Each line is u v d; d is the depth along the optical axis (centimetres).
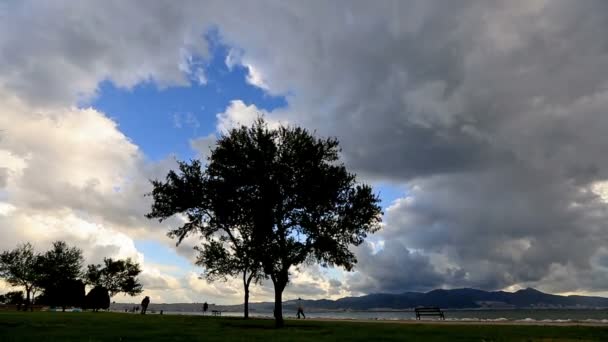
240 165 3450
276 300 3247
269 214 3400
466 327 2931
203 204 3691
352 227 3559
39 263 7881
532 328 2750
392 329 2747
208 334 2164
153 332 2227
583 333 2302
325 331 2542
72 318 3616
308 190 3441
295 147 3534
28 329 2288
